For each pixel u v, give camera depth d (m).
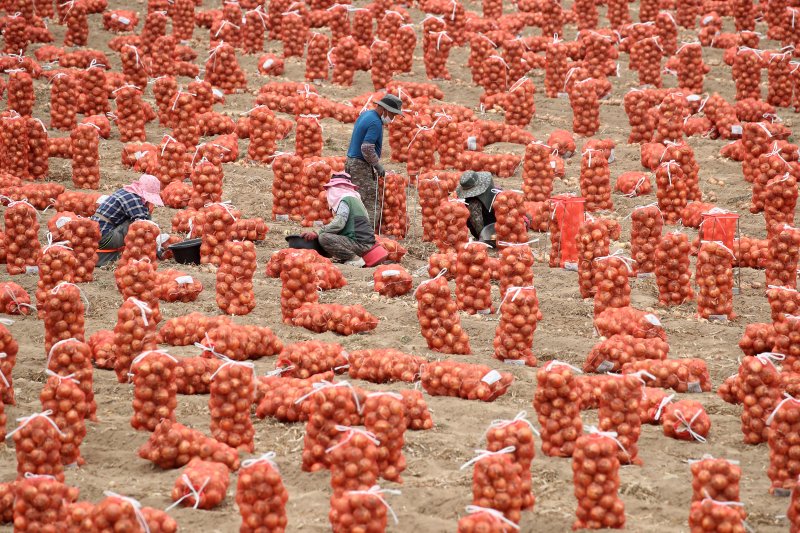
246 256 37.50
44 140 52.84
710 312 37.69
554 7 81.94
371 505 21.47
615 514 22.59
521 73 69.50
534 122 65.25
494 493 22.06
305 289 36.66
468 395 30.08
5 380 28.19
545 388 26.30
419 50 79.38
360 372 31.33
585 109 62.75
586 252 39.59
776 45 79.25
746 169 55.34
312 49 70.38
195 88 61.03
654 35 75.88
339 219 43.62
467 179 46.31
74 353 27.48
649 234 42.03
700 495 22.03
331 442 25.06
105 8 84.88
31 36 75.75
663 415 28.58
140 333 30.48
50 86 66.81
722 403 30.28
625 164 58.12
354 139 47.47
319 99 65.38
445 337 33.78
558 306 38.75
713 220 41.09
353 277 42.19
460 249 37.97
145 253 39.06
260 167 56.28
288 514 23.16
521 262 36.25
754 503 23.97
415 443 26.67
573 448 26.12
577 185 55.06
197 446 25.59
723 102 63.03
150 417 27.30
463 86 71.25
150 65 71.50
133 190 43.00
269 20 80.94
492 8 85.88
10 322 28.97
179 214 46.16
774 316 34.19
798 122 64.06
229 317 36.66
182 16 79.06
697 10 85.69
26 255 40.72
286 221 49.22
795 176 53.34
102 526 20.27
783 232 38.94
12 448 26.47
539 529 22.53
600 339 35.22
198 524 22.56
